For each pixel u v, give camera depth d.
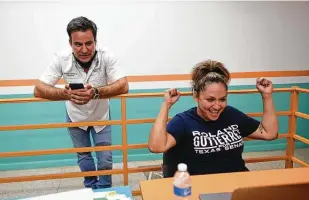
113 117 3.33
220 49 3.40
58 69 1.99
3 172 3.20
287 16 3.46
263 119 1.72
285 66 3.59
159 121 1.50
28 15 2.98
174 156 1.53
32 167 3.29
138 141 3.45
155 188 1.16
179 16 3.25
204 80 1.46
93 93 1.81
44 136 3.25
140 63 3.27
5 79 3.05
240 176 1.27
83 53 1.82
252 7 3.37
